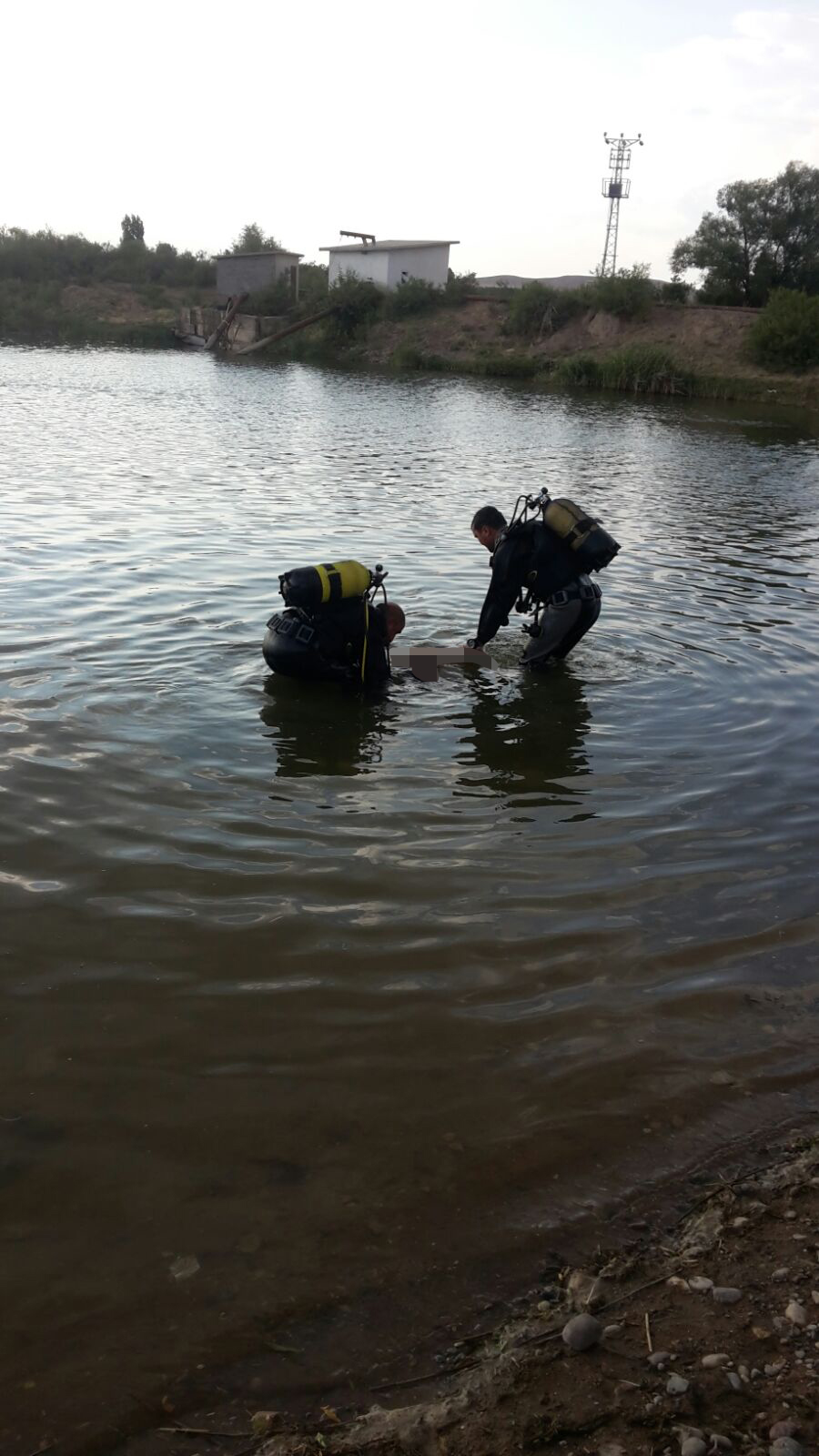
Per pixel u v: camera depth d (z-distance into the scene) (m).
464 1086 3.59
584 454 22.48
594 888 4.86
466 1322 2.74
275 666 7.19
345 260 61.56
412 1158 3.27
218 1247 2.92
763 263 51.16
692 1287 2.87
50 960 4.13
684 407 36.38
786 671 8.14
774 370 41.97
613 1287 2.87
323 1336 2.69
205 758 6.02
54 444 19.36
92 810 5.30
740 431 28.94
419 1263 2.91
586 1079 3.64
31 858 4.83
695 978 4.22
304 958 4.22
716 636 9.04
